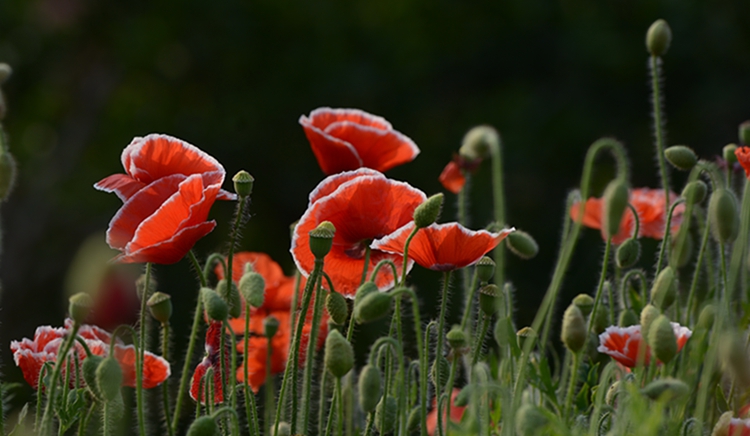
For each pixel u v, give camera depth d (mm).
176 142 2006
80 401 1969
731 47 6602
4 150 2033
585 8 6938
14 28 6996
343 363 1913
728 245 2127
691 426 1962
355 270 2031
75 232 6758
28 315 6562
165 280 5082
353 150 2133
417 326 1920
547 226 6273
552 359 2375
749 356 1957
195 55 6961
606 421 1971
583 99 6672
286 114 6809
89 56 7016
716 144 6461
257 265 2148
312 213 1997
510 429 1892
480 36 7000
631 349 1985
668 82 6660
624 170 1964
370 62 6984
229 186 4898
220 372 2031
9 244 6570
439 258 1970
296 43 7000
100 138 7340
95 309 1900
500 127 6582
